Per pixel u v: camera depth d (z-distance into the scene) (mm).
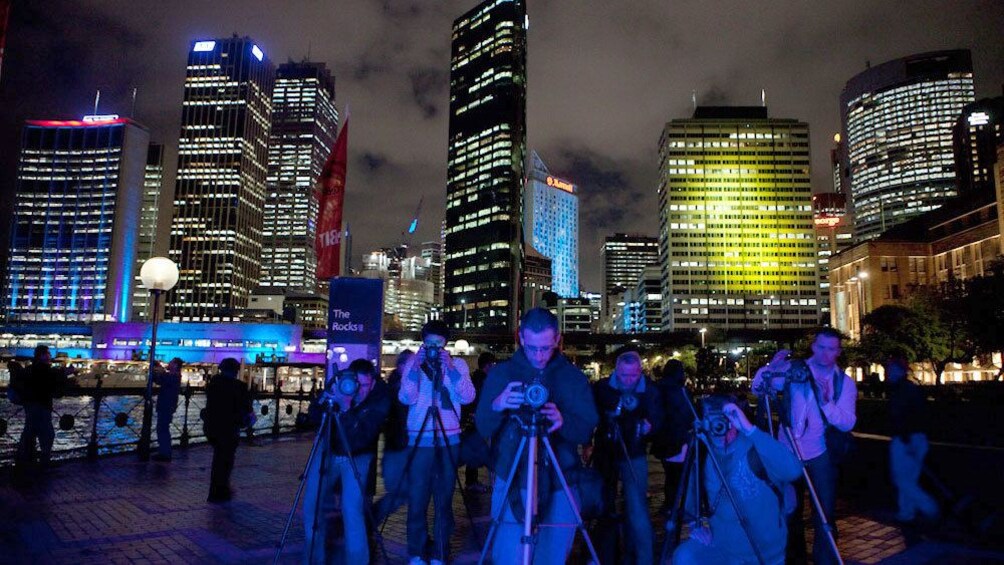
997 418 11289
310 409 5570
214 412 8445
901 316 59719
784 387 5160
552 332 3719
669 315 188125
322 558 5344
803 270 185625
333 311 16375
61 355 122562
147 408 12344
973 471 7059
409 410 5402
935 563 5812
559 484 3633
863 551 6199
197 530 6797
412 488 5250
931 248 117625
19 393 10531
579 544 6031
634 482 5035
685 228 188875
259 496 8797
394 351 144125
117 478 10070
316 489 5434
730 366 106375
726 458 3838
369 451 5371
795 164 190750
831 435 5047
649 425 5164
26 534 6488
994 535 6711
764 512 3764
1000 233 98062
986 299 47781
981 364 69312
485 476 11547
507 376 3805
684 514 3998
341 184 14898
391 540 6656
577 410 3758
